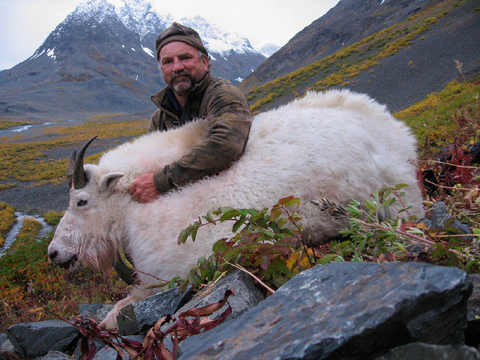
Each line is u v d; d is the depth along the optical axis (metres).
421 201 2.69
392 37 50.00
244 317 1.00
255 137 2.74
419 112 18.39
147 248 2.57
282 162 2.52
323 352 0.74
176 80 3.16
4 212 27.34
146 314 1.84
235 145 2.58
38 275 5.16
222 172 2.62
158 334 1.13
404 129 3.10
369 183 2.53
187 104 3.30
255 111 44.12
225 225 2.38
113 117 139.25
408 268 0.88
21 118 142.25
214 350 0.89
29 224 24.09
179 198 2.58
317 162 2.48
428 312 0.76
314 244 2.55
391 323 0.74
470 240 1.51
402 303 0.75
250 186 2.47
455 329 0.78
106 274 3.14
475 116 4.21
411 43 42.00
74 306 3.38
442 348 0.74
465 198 1.72
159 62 3.39
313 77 49.00
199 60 3.22
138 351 1.19
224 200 2.45
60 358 1.91
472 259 1.27
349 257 1.86
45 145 68.69
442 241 1.48
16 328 2.19
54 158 56.31
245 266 1.69
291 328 0.84
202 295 1.71
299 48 112.19
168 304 1.86
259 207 2.43
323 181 2.46
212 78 3.20
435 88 27.86
